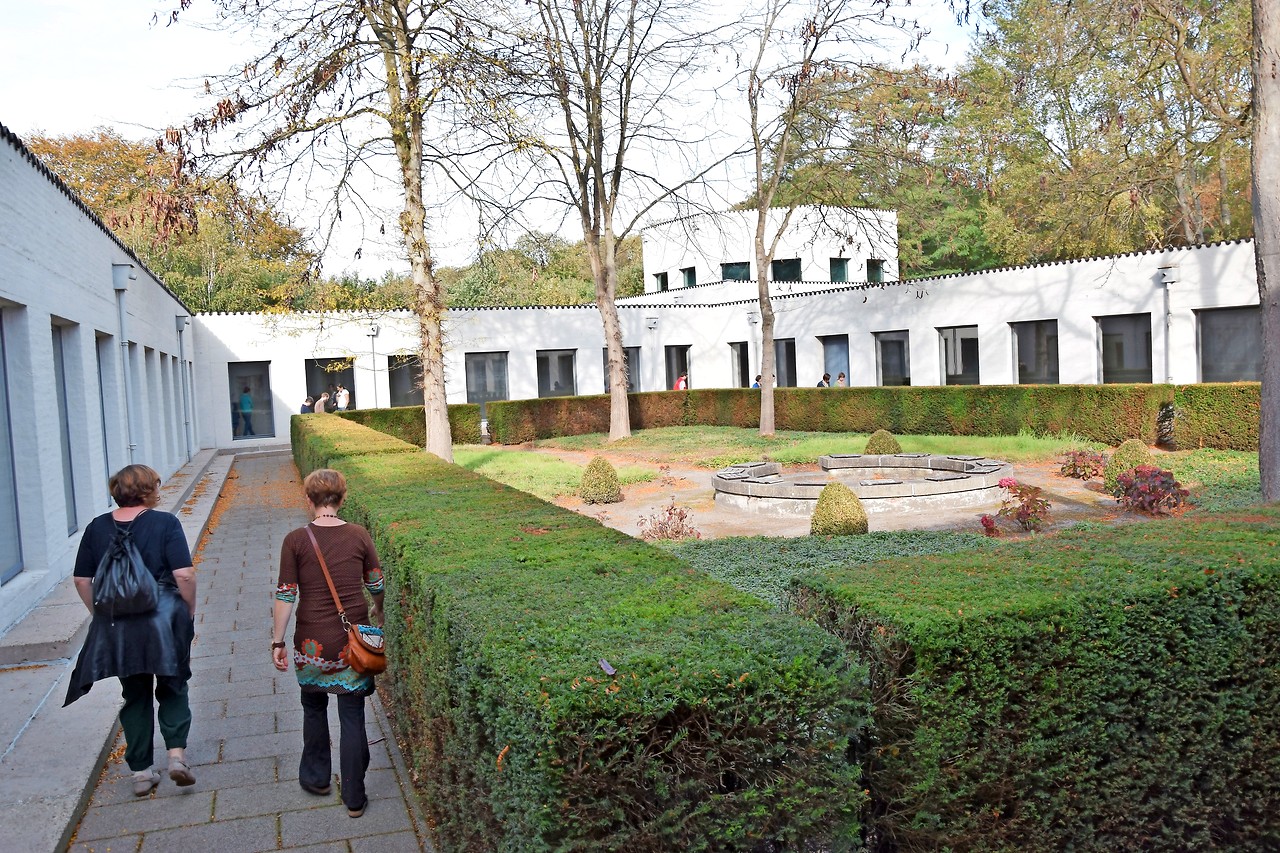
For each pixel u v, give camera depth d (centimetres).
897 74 2170
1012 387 2222
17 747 491
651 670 258
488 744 295
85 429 1045
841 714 270
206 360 2702
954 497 1327
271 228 1530
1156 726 354
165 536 460
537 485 1669
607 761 243
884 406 2536
